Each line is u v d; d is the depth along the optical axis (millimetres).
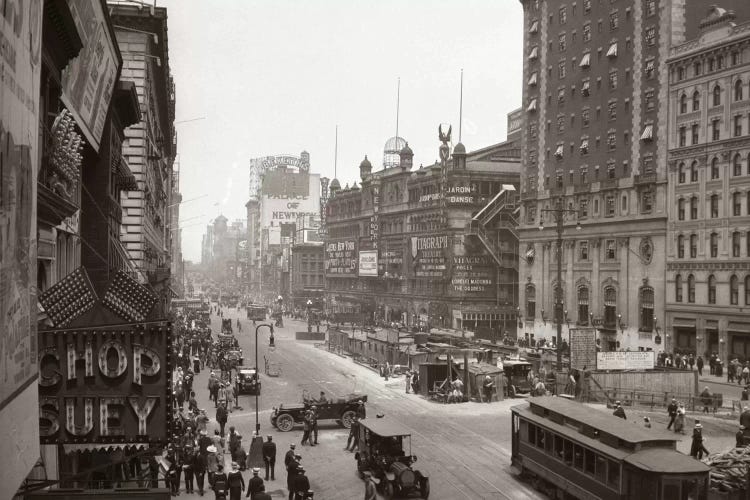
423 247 103438
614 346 76312
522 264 91938
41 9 11672
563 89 86375
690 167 68188
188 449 27266
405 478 25766
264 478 29281
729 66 64188
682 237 68875
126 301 16109
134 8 46906
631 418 40719
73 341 15523
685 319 67938
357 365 68062
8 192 9680
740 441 31688
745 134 62438
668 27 71562
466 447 34344
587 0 82562
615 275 76875
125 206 46812
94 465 21516
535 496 26531
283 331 109250
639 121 74875
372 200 124000
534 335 88812
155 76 58156
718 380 57500
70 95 21938
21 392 10508
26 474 10797
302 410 38594
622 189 76188
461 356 53469
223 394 44812
